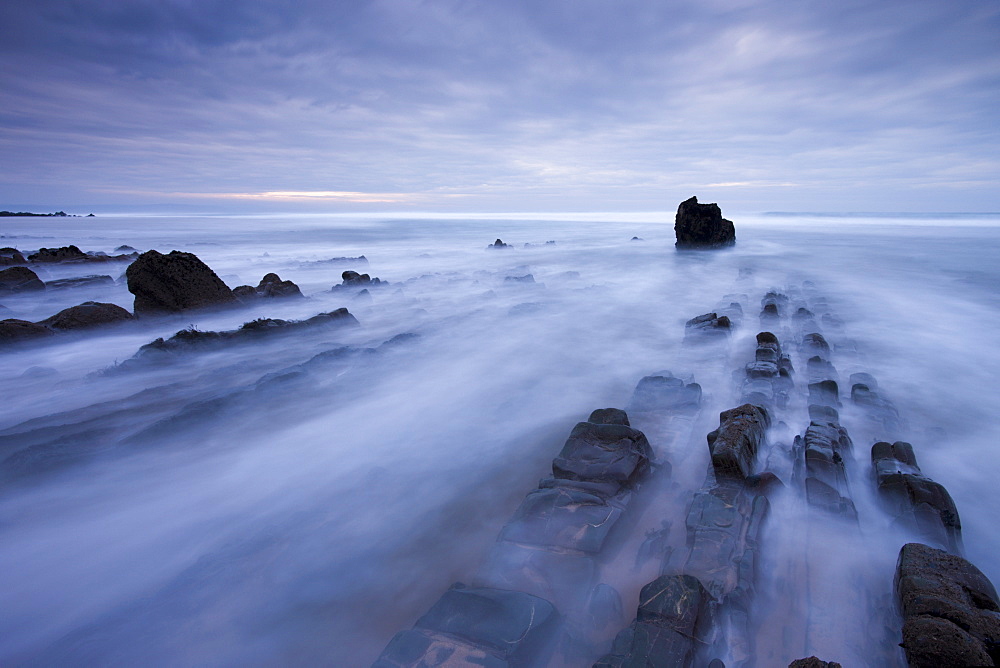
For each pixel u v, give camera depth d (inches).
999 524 148.8
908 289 550.3
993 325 391.9
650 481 169.2
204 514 168.9
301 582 133.8
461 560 142.3
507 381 287.0
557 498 152.4
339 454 206.2
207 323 466.3
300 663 111.3
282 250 1279.5
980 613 99.5
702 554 126.2
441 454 203.9
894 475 155.3
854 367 288.0
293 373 279.4
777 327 386.6
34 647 119.3
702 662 100.7
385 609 125.3
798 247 1038.4
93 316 426.6
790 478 166.7
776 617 114.3
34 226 2822.3
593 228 2117.4
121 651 115.0
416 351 345.4
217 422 231.0
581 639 109.5
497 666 99.6
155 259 459.8
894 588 117.0
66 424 234.2
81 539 156.4
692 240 1007.6
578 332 395.5
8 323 379.6
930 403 239.5
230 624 121.3
